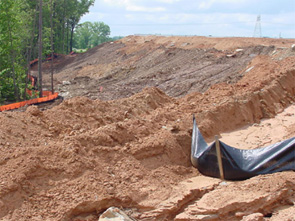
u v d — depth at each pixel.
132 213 8.58
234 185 9.66
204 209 8.54
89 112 12.59
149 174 9.96
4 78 32.59
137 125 11.98
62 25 63.62
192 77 30.00
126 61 46.59
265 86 20.16
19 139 9.92
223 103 16.02
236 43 41.72
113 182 9.08
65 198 8.37
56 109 12.24
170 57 41.59
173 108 15.60
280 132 15.48
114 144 10.70
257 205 8.57
